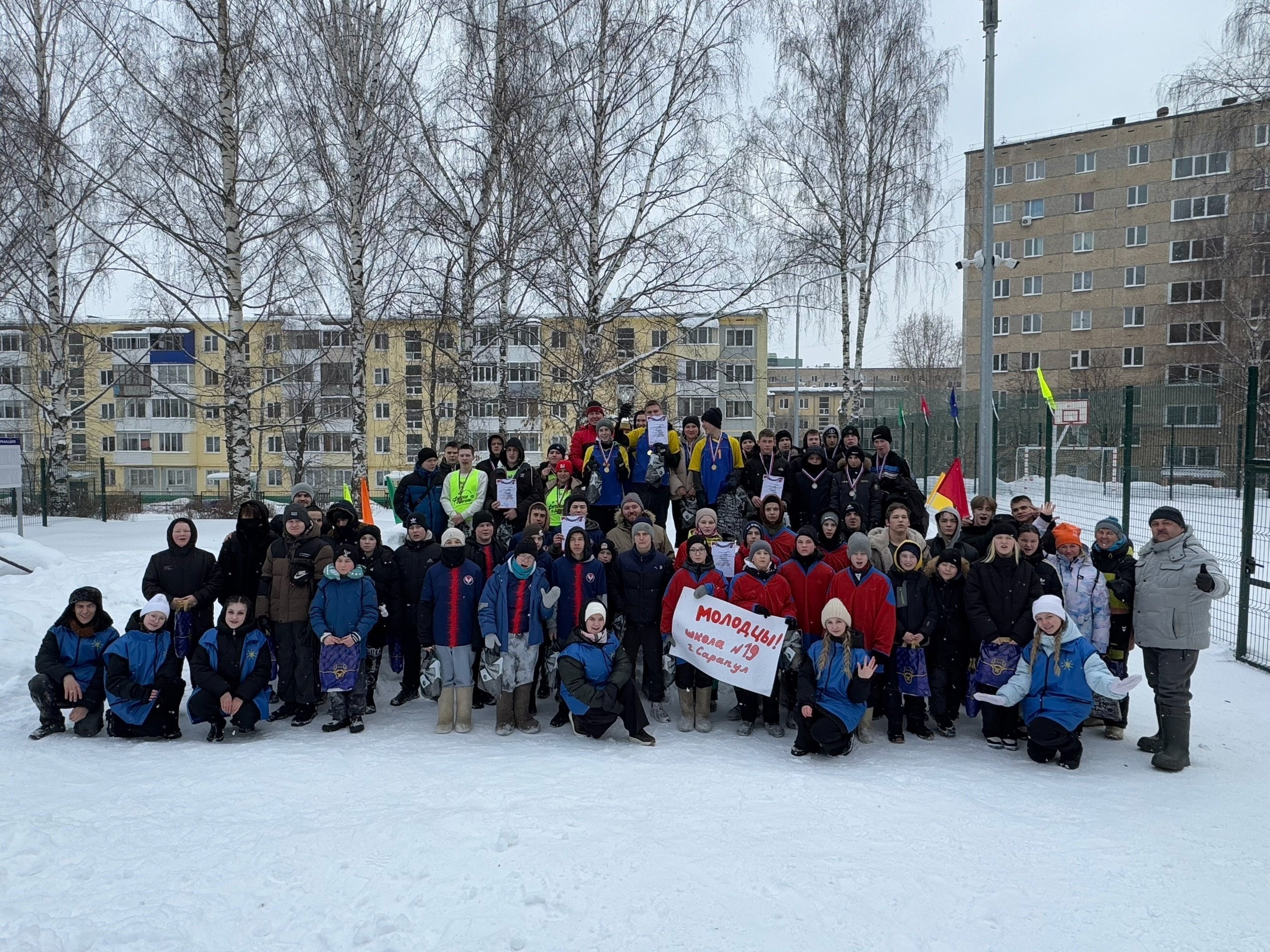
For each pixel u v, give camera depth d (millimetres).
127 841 4316
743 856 4129
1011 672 6234
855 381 23312
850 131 22375
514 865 3984
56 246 20078
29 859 4117
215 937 3451
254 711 6574
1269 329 28031
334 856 4102
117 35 15336
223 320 17984
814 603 6793
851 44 22078
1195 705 7062
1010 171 48844
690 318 15711
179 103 14766
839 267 21781
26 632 8773
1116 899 3801
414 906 3654
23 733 6582
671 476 9078
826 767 5852
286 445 42344
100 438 54469
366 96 15000
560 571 7078
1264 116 22344
